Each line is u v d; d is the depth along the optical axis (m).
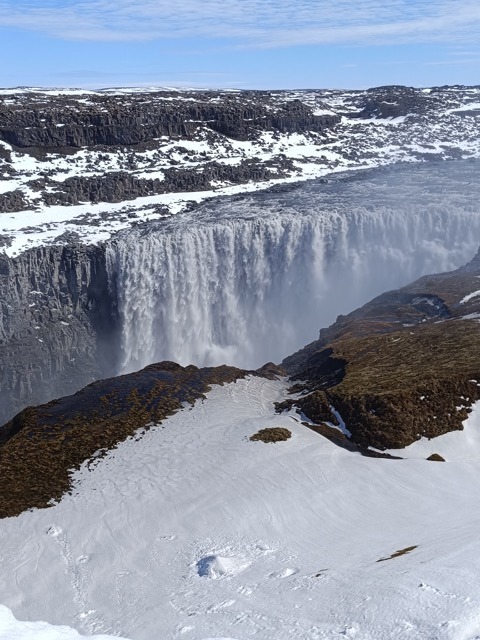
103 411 58.44
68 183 156.38
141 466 47.81
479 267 107.44
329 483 42.56
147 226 134.38
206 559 34.94
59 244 122.00
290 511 39.91
